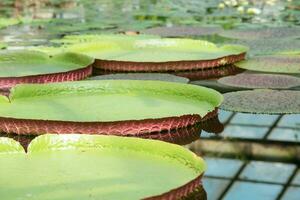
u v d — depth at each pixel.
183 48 4.05
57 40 4.41
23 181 1.69
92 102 2.58
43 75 3.02
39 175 1.74
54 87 2.69
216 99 2.52
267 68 3.46
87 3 7.92
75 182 1.68
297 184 1.82
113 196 1.59
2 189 1.64
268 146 2.15
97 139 1.96
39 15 6.37
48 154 1.91
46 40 4.48
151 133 2.26
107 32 4.99
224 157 2.04
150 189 1.64
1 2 8.00
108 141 1.96
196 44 4.08
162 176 1.73
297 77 3.20
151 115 2.38
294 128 2.35
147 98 2.65
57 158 1.88
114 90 2.73
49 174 1.74
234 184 1.81
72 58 3.53
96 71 3.46
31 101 2.58
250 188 1.78
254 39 4.57
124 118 2.33
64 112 2.42
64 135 1.96
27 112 2.41
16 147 1.93
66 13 6.60
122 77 3.23
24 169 1.78
